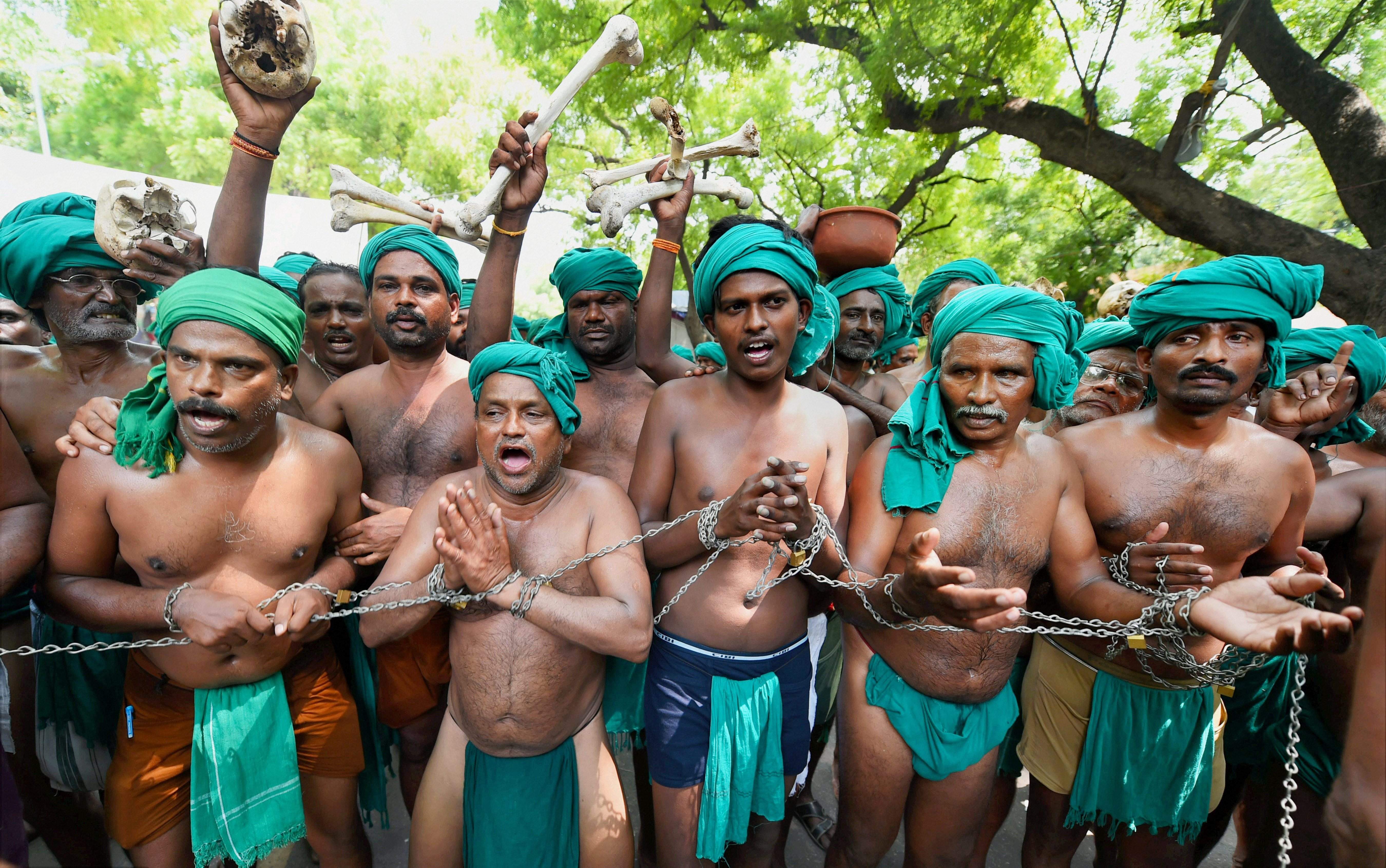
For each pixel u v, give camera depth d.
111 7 11.70
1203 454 2.36
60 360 2.70
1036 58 8.04
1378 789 1.50
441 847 2.35
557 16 9.17
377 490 2.93
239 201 2.43
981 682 2.31
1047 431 3.16
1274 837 2.58
